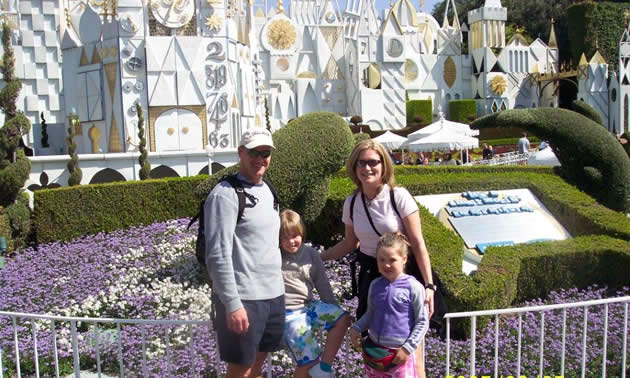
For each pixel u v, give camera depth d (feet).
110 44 123.65
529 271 29.66
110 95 125.08
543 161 88.28
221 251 15.02
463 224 37.19
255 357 15.97
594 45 232.53
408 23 223.51
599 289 30.60
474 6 310.86
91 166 103.19
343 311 17.53
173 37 123.75
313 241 38.93
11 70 52.47
